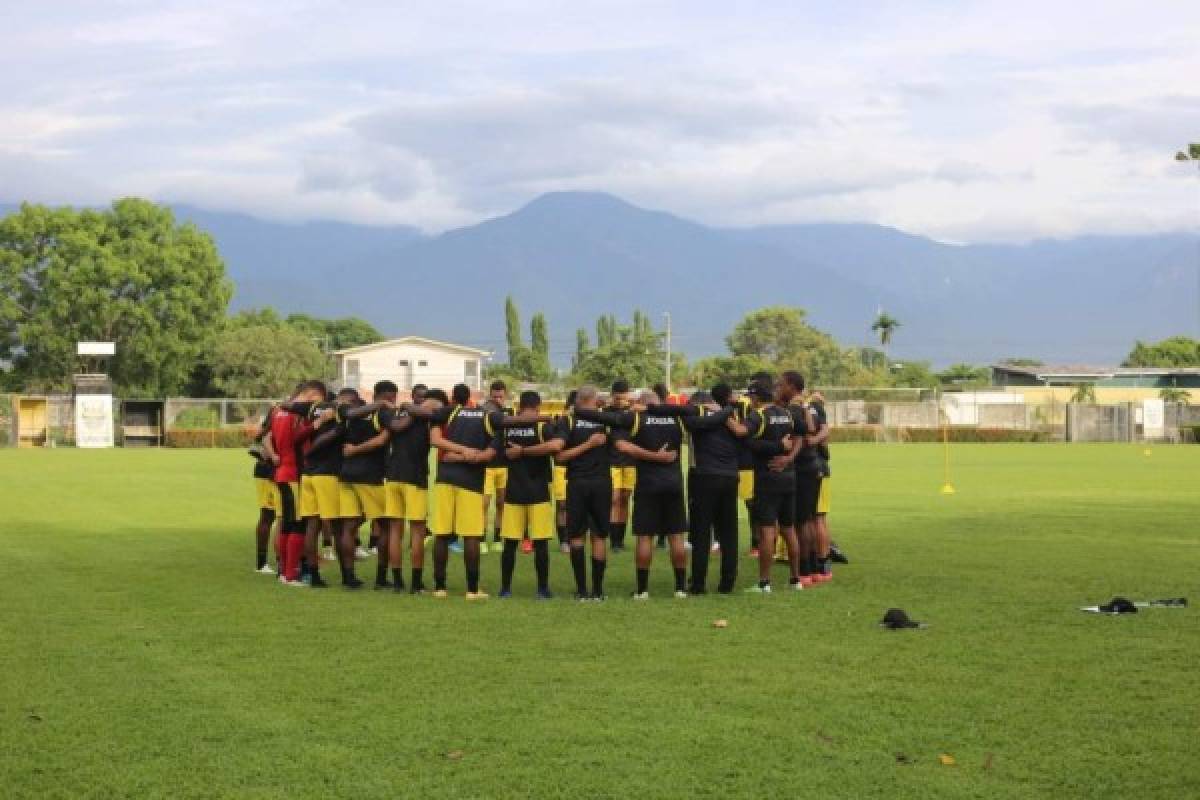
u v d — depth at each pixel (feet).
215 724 26.81
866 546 60.85
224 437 200.23
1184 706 28.07
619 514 60.34
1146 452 182.29
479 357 305.53
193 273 273.33
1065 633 36.73
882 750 24.91
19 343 264.31
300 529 48.37
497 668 32.09
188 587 47.19
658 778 23.20
